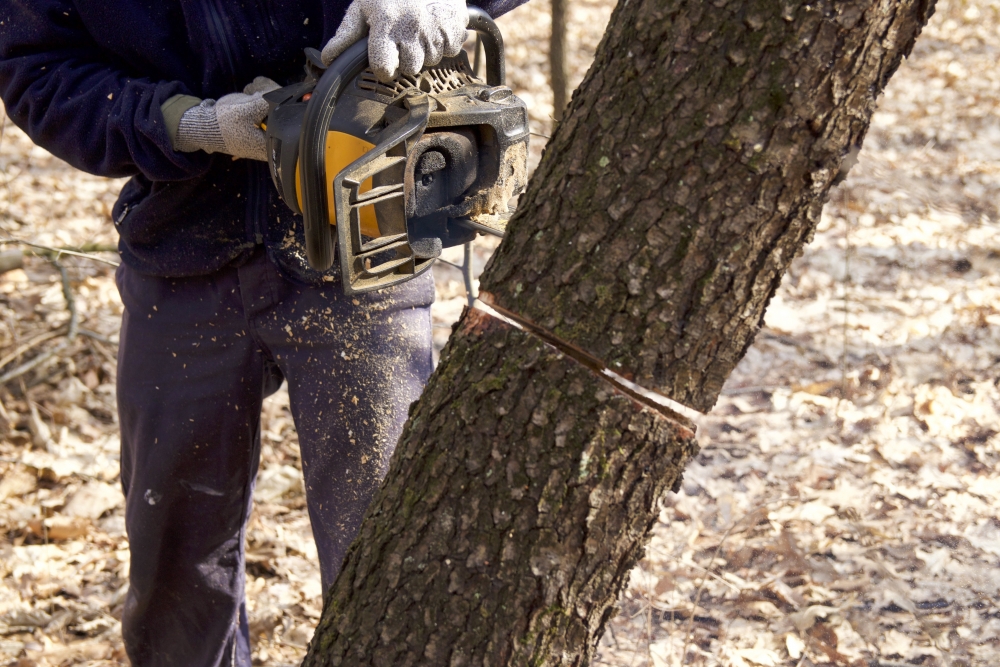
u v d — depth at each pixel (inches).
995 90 277.3
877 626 97.7
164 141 65.4
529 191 45.4
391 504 48.7
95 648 98.3
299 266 71.1
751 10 38.5
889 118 259.4
